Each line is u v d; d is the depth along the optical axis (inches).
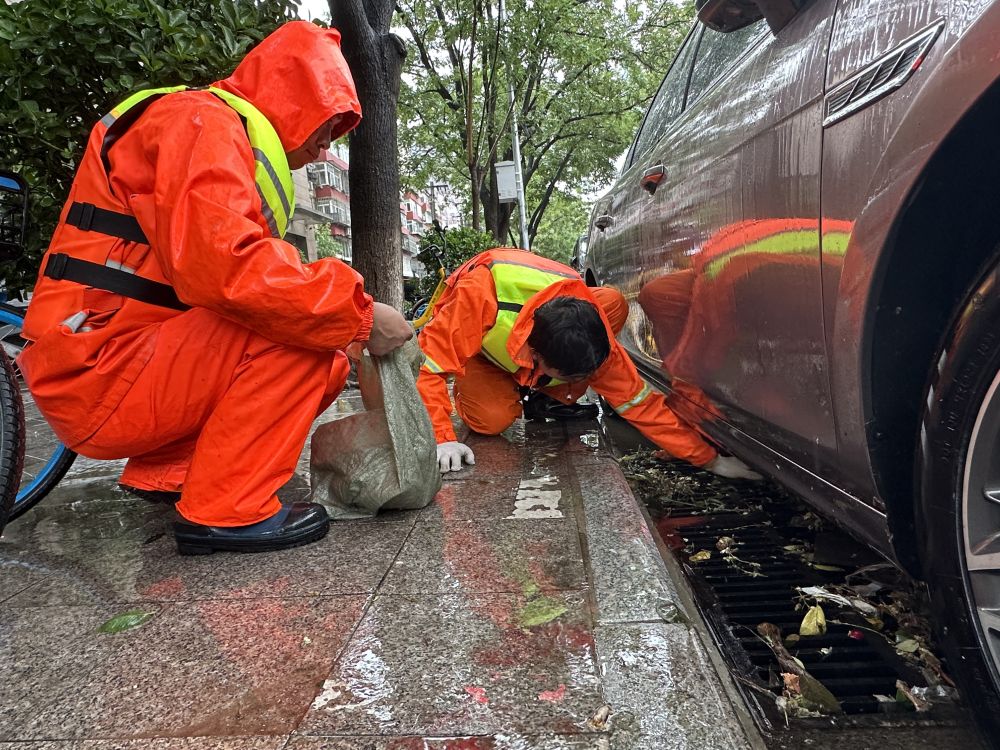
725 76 78.0
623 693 42.6
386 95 208.5
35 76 113.0
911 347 42.2
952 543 39.9
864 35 45.7
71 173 128.0
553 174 886.4
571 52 542.9
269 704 43.1
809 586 67.7
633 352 119.5
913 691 49.7
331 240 1428.4
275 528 69.0
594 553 64.1
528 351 94.0
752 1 59.8
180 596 59.9
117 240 63.2
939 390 39.0
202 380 64.7
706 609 63.6
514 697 42.6
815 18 54.1
